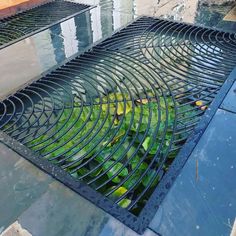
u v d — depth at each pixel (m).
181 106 1.74
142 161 1.45
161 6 3.31
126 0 3.49
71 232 1.17
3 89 2.07
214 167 1.36
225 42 2.43
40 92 2.00
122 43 2.47
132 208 1.33
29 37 2.75
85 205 1.27
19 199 1.33
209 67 2.08
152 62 2.19
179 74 2.02
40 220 1.23
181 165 1.38
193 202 1.23
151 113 1.70
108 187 1.45
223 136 1.52
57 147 1.55
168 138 1.60
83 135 1.69
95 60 2.25
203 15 3.09
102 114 1.79
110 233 1.16
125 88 1.97
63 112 1.81
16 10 3.28
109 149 1.62
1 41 2.73
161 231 1.14
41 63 2.35
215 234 1.11
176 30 2.65
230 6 3.26
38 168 1.46
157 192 1.27
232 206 1.20
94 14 3.15
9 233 1.20
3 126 1.74
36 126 1.72
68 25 2.94
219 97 1.78
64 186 1.36
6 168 1.48
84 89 1.95
